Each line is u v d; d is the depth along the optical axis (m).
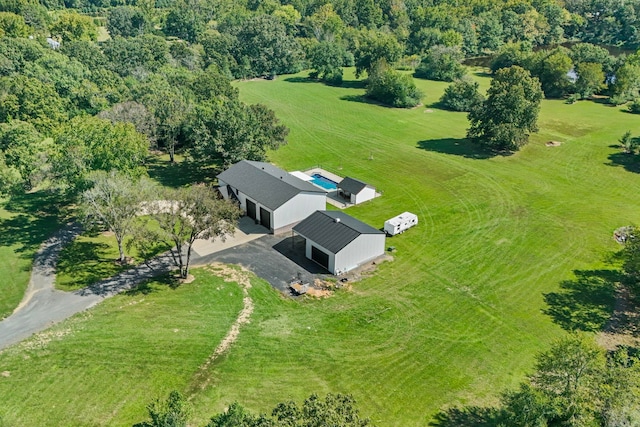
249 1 195.25
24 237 51.97
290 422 22.02
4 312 40.19
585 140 87.19
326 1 190.50
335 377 34.41
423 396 32.91
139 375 33.75
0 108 75.06
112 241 52.06
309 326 39.84
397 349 37.41
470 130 85.19
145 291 43.56
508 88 80.62
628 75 110.81
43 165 60.12
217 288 44.31
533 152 81.81
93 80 92.94
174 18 167.88
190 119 69.56
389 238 54.59
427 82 136.75
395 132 93.75
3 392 31.64
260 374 34.41
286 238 53.97
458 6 184.75
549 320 41.03
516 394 29.47
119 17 165.00
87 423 29.66
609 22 173.50
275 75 145.38
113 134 53.75
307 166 76.44
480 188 67.88
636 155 79.62
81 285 44.16
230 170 62.66
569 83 116.31
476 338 38.75
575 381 28.38
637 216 59.62
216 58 136.00
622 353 31.52
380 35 151.00
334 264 46.72
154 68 111.69
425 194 66.12
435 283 46.09
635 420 26.38
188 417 28.19
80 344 36.50
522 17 172.62
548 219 58.84
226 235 54.16
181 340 37.47
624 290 45.16
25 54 95.44
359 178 71.56
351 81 137.75
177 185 66.88
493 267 48.75
